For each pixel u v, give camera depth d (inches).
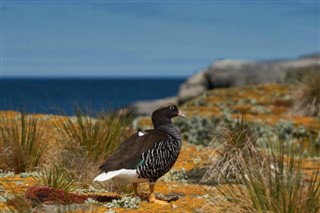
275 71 2193.7
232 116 1114.1
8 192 494.0
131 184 560.1
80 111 653.3
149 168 479.5
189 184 605.0
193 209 477.7
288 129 983.0
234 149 647.1
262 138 902.4
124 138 637.3
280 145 620.1
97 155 603.2
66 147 610.9
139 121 1085.8
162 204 490.0
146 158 476.7
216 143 689.6
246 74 2178.9
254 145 662.5
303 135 976.3
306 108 1159.6
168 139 494.0
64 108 646.5
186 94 2194.9
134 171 474.6
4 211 434.9
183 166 697.6
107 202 486.6
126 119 681.0
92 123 649.6
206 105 1346.0
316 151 914.7
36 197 466.9
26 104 642.8
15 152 588.4
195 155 751.1
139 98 7263.8
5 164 587.2
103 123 642.2
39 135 634.8
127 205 474.0
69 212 429.7
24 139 598.9
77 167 571.5
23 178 547.2
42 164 589.9
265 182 455.2
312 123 1056.8
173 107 510.0
